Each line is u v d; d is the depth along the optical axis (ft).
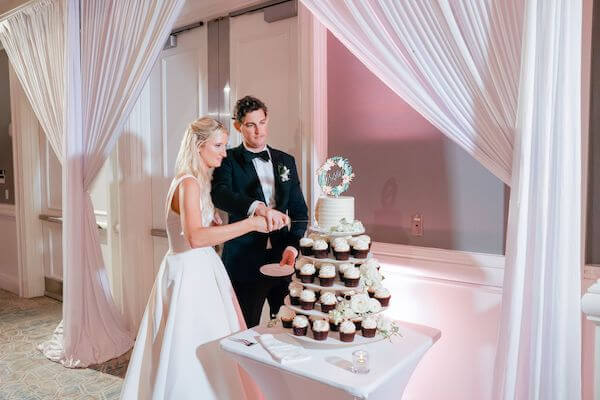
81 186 10.68
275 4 8.80
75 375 9.75
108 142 10.12
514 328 5.13
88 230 10.87
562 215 4.95
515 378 5.15
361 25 6.00
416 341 5.93
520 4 5.27
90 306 10.83
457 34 5.53
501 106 5.49
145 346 6.82
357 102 7.77
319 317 5.78
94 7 10.22
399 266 7.33
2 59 15.52
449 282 6.97
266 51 9.14
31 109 15.08
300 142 8.63
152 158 11.61
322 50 7.95
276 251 7.90
